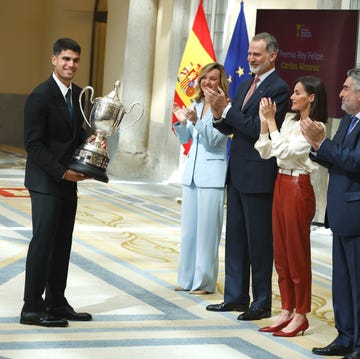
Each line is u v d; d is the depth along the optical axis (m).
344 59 13.25
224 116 8.06
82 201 15.20
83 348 6.86
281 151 7.43
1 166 19.59
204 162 8.98
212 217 8.96
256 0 16.00
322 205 14.38
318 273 10.75
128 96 19.19
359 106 6.99
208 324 7.90
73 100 7.55
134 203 15.54
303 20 13.54
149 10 18.98
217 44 17.06
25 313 7.43
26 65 25.09
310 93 7.52
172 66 18.23
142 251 11.16
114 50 20.73
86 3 23.75
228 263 8.43
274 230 7.74
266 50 8.09
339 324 7.18
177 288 9.16
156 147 19.09
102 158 7.40
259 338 7.55
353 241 6.97
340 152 6.82
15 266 9.61
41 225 7.34
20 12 24.84
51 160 7.27
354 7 13.96
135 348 6.99
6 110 24.94
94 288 8.94
